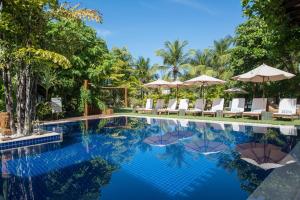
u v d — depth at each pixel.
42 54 7.55
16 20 7.96
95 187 4.39
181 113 15.70
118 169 5.45
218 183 4.38
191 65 32.38
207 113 14.88
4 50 7.81
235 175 4.71
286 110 11.68
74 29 14.46
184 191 4.14
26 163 5.98
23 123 8.65
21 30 8.05
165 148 7.40
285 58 18.34
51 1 8.37
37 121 9.23
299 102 18.42
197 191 4.09
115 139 8.91
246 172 4.81
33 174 5.16
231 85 20.67
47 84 14.25
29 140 7.95
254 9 4.69
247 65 18.64
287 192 3.50
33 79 9.05
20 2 7.71
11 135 8.45
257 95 19.45
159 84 18.16
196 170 5.21
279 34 5.09
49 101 15.12
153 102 20.36
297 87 17.86
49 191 4.21
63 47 9.38
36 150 7.30
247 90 19.84
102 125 12.45
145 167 5.56
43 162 6.06
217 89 20.92
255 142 7.54
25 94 8.66
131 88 26.78
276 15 4.61
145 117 15.64
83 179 4.82
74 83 16.27
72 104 16.78
